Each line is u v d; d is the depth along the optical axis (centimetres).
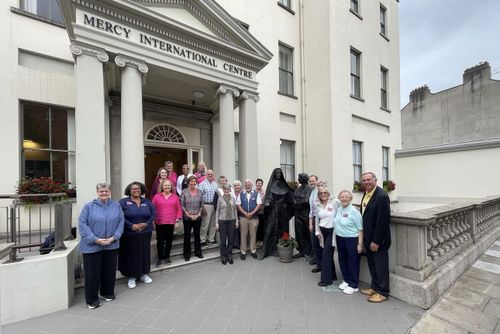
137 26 529
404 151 1491
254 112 734
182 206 551
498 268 518
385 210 392
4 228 569
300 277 489
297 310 362
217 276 492
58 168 664
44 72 637
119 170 712
